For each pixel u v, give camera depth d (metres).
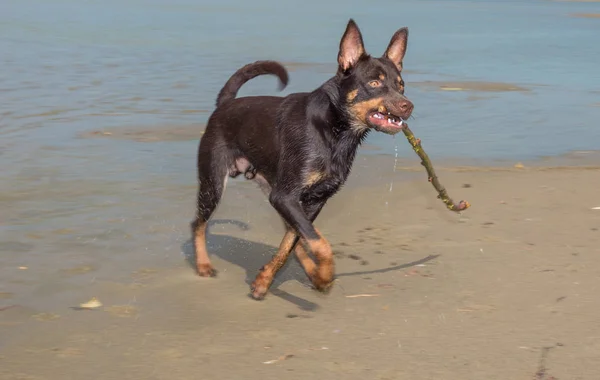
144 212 6.91
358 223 6.75
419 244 6.23
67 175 7.96
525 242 6.25
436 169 8.55
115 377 4.10
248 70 5.95
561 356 4.33
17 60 16.02
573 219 6.84
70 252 5.94
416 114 11.60
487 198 7.48
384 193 7.64
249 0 45.12
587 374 4.13
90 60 16.47
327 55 18.53
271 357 4.34
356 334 4.63
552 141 10.02
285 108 5.27
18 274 5.50
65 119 10.55
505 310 4.96
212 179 5.71
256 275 5.65
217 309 5.02
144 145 9.29
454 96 13.10
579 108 12.27
